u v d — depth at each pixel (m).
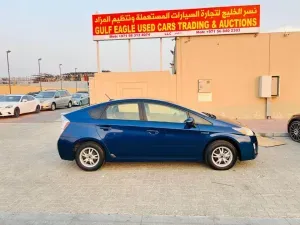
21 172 5.29
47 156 6.54
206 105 11.92
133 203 3.78
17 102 15.80
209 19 11.34
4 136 9.48
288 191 4.10
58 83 67.19
